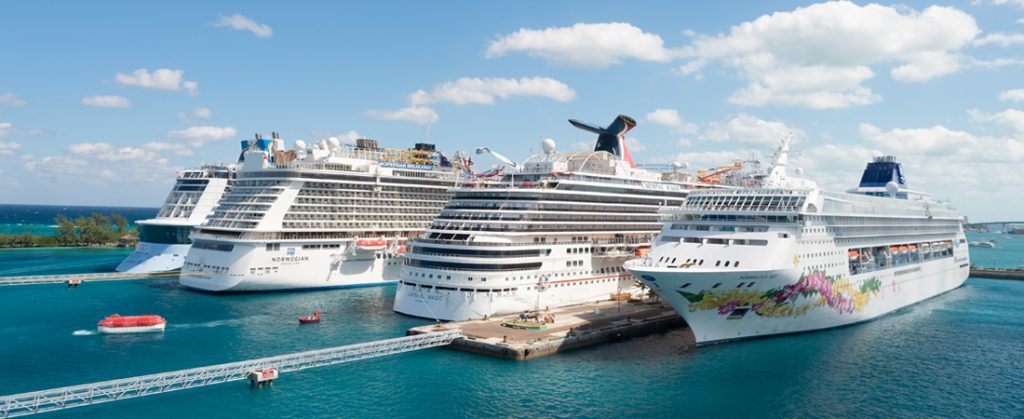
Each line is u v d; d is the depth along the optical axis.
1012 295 122.44
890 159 124.88
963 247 133.25
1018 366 70.38
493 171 129.25
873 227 93.25
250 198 116.19
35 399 51.81
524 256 87.00
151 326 82.25
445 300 86.25
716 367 68.25
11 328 83.00
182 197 134.75
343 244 118.31
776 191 79.94
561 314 86.69
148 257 130.12
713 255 76.75
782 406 58.03
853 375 66.56
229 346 75.31
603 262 97.75
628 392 60.84
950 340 81.25
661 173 121.25
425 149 143.88
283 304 101.19
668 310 90.69
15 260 168.75
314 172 117.56
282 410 55.53
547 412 55.97
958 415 56.47
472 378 64.06
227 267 108.69
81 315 91.31
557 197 94.56
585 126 112.62
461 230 90.06
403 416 54.62
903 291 102.19
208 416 53.97
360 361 69.00
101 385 54.25
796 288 76.81
